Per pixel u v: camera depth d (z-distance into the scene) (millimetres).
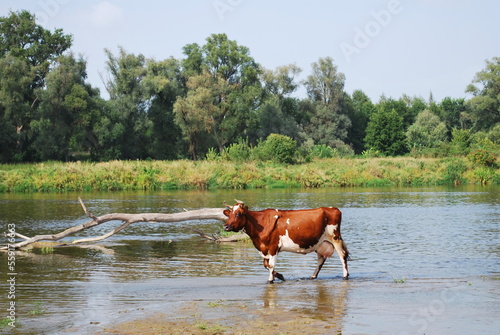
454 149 74688
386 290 11656
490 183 54250
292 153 61875
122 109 82000
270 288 12055
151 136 85812
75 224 23688
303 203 33156
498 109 101375
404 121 138000
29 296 11430
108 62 82750
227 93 91375
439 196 38969
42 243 19016
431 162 60219
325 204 32594
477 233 21031
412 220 25156
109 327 8977
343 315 9586
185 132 83438
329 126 110125
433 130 109312
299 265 15172
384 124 104625
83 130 76125
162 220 18250
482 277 13141
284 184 49906
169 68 91562
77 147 85312
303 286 12250
